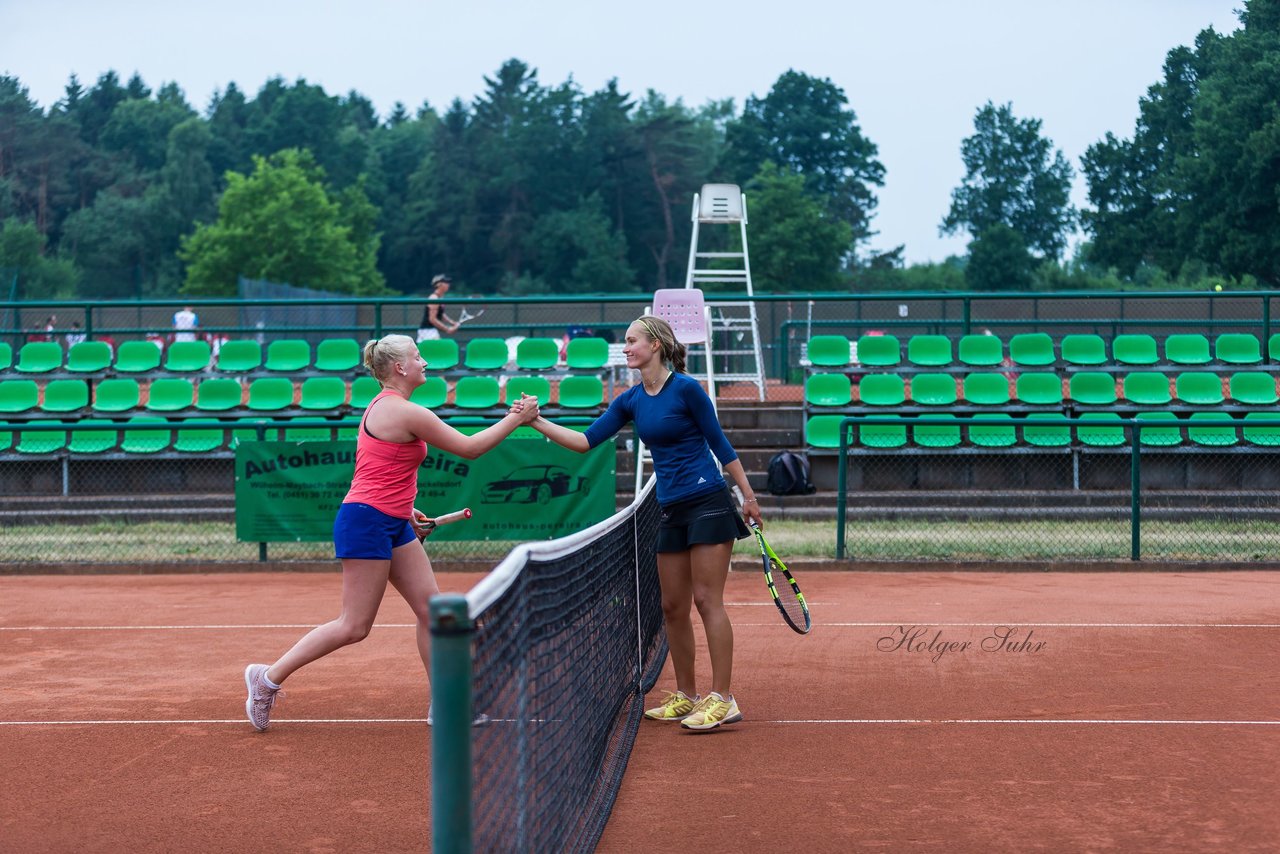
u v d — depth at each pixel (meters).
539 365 22.62
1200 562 14.80
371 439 7.55
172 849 5.82
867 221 121.25
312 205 94.62
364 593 7.57
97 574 15.18
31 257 96.62
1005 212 119.94
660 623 10.74
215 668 9.70
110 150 133.00
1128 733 7.56
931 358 22.42
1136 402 21.19
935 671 9.31
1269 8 48.34
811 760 7.08
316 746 7.47
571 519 15.32
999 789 6.53
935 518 17.95
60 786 6.75
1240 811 6.15
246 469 15.52
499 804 4.42
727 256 23.16
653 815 6.19
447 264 114.12
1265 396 21.27
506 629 4.57
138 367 23.36
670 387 7.63
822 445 19.86
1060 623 11.23
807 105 120.06
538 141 111.38
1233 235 48.00
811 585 13.77
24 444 20.28
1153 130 55.72
